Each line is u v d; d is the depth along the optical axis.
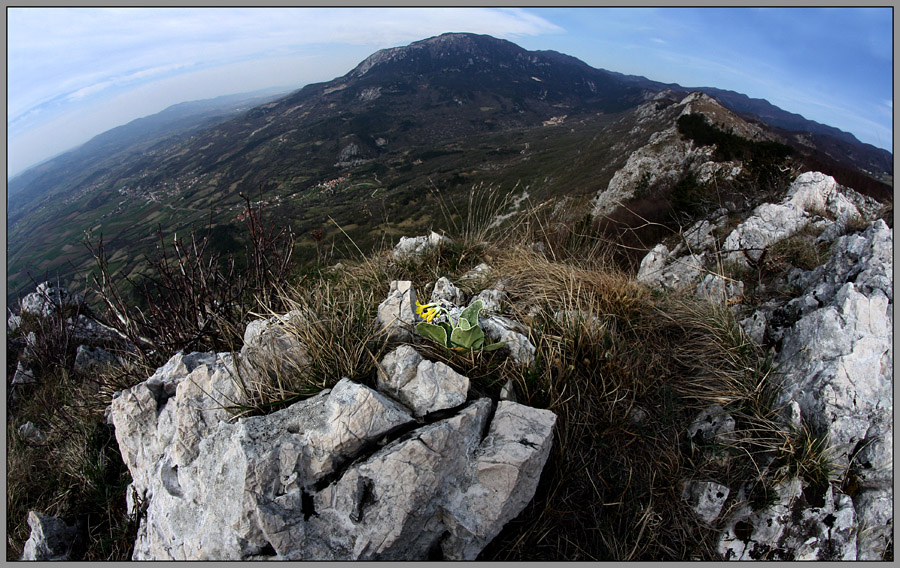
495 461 0.52
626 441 0.62
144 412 0.66
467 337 0.64
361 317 0.69
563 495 0.58
